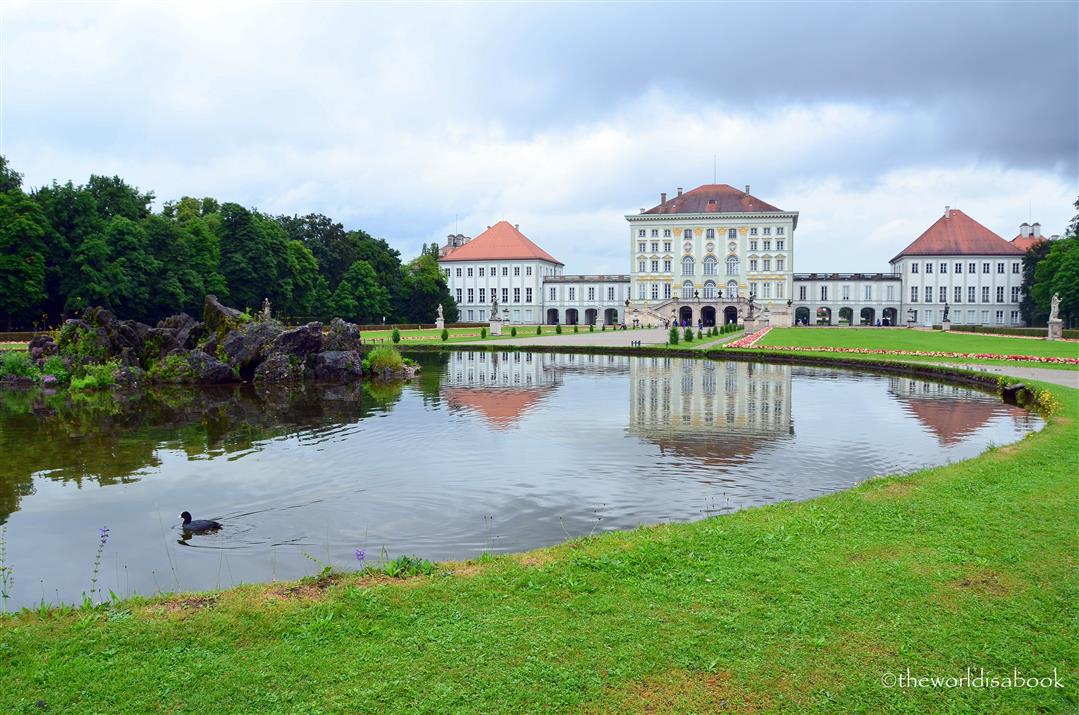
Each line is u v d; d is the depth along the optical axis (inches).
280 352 1487.5
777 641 257.1
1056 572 313.7
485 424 874.1
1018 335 3105.3
